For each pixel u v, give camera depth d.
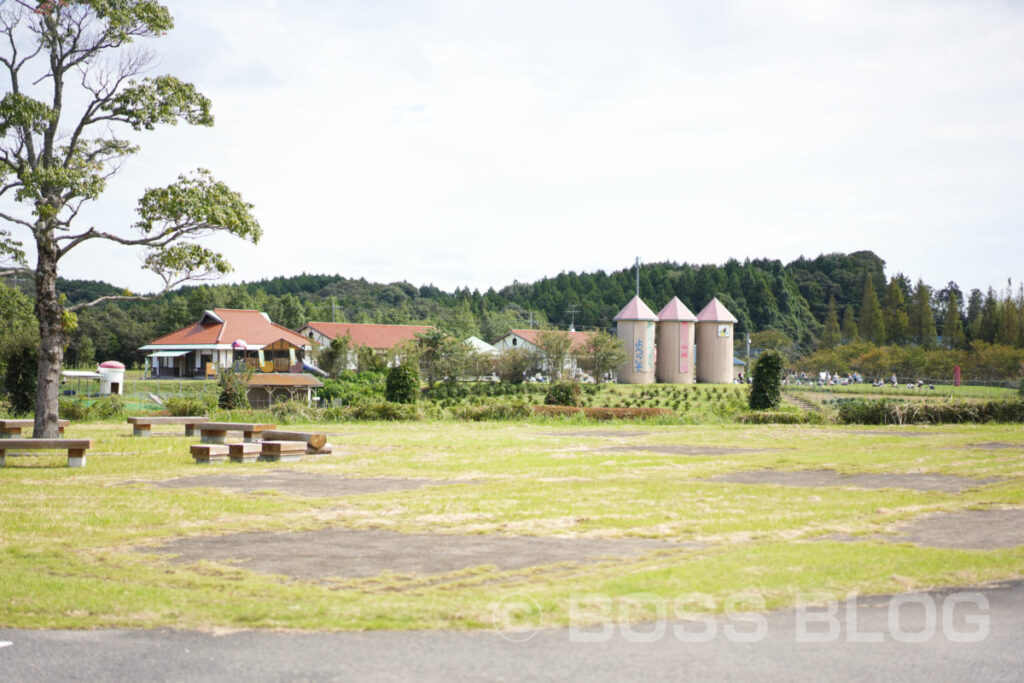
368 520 9.84
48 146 18.31
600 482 13.09
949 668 5.02
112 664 5.14
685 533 8.95
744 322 167.12
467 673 4.91
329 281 197.25
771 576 6.94
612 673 4.90
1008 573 7.09
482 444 19.88
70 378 62.16
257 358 70.06
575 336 95.56
